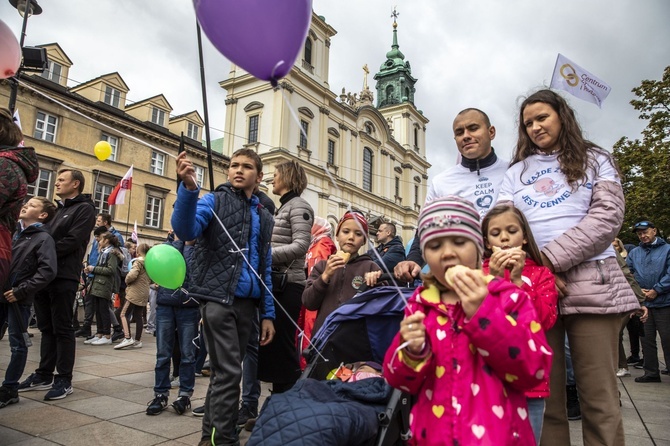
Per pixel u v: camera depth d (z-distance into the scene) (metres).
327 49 34.28
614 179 2.25
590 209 2.18
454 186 2.95
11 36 3.02
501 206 2.16
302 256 3.53
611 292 2.09
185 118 27.91
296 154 29.98
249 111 30.80
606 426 2.02
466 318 1.40
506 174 2.62
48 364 4.11
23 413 3.42
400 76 45.34
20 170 2.77
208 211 2.71
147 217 23.20
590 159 2.30
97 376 4.85
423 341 1.42
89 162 20.72
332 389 1.99
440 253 1.59
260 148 29.47
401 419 1.94
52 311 3.90
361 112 37.00
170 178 24.05
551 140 2.39
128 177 12.77
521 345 1.35
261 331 3.03
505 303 1.46
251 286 2.79
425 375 1.54
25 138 18.53
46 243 3.63
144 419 3.40
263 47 1.61
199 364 5.19
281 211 3.79
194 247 2.83
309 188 30.70
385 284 2.63
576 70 3.35
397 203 40.47
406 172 42.50
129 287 7.29
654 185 15.55
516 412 1.46
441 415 1.47
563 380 2.22
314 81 31.62
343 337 2.37
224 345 2.60
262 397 4.34
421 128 45.94
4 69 3.09
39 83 18.80
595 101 3.28
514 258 1.74
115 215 21.80
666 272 5.55
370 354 2.37
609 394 2.05
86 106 20.58
